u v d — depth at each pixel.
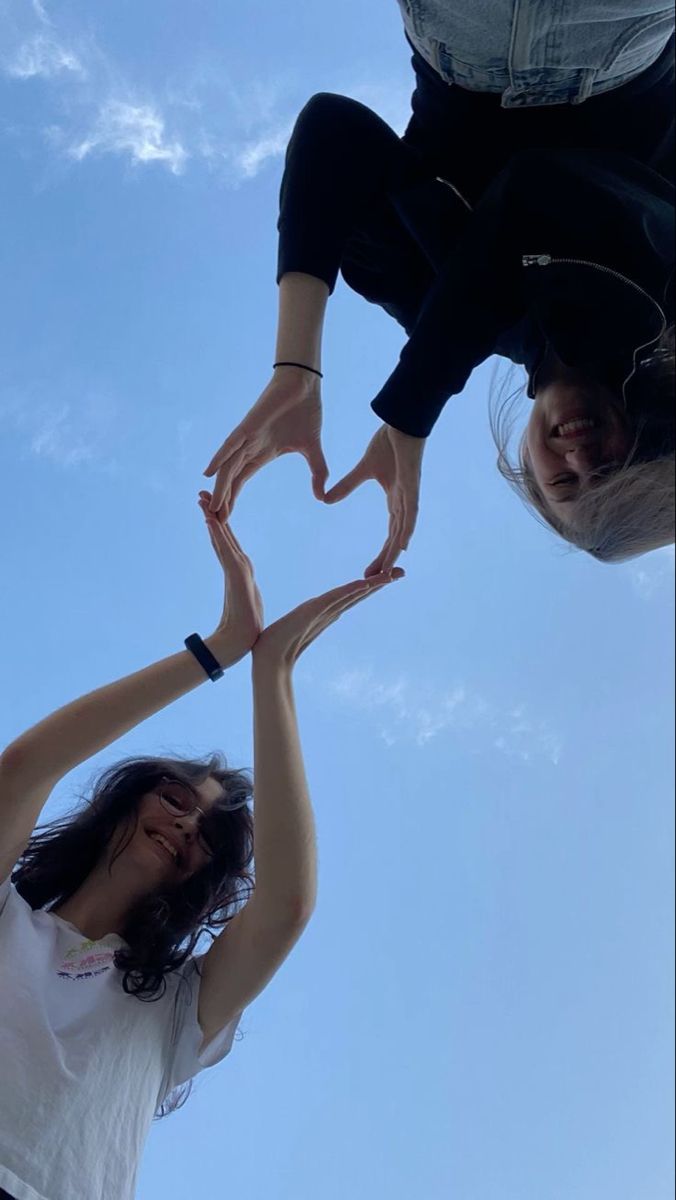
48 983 1.19
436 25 1.06
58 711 1.26
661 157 1.14
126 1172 1.13
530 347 1.09
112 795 1.41
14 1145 1.06
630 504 0.94
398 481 1.22
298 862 1.25
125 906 1.33
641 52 1.06
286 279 1.21
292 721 1.31
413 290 1.29
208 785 1.45
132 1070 1.18
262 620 1.34
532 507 1.09
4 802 1.21
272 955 1.24
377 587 1.31
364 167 1.21
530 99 1.10
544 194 1.04
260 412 1.19
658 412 0.93
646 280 0.98
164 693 1.28
